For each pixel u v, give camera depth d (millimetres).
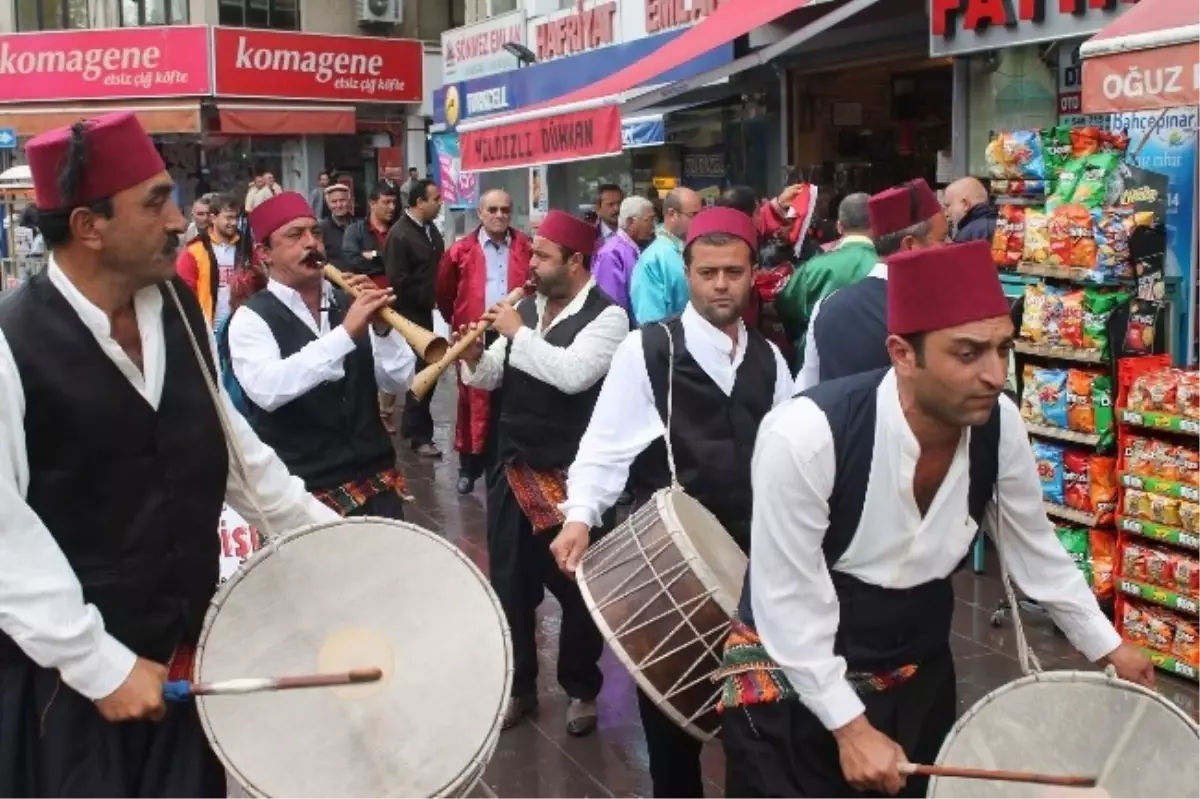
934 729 2619
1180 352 5426
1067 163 5262
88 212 2344
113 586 2447
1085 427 5195
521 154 7996
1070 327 5176
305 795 2340
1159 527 4785
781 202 7285
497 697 2469
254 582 2500
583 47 13789
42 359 2359
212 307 8055
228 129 21031
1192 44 4227
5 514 2213
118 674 2270
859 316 3756
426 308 9016
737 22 9180
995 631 5312
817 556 2412
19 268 13367
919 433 2369
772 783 2539
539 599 4641
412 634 2541
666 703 2953
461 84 16844
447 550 2619
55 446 2391
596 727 4602
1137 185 5332
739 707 2605
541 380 4309
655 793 3531
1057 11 6758
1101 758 2309
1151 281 5074
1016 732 2340
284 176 22750
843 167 10297
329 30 22734
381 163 23156
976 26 7359
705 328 3508
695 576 2930
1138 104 4453
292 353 3963
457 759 2396
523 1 15438
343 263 10148
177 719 2510
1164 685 4766
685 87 8336
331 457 3965
